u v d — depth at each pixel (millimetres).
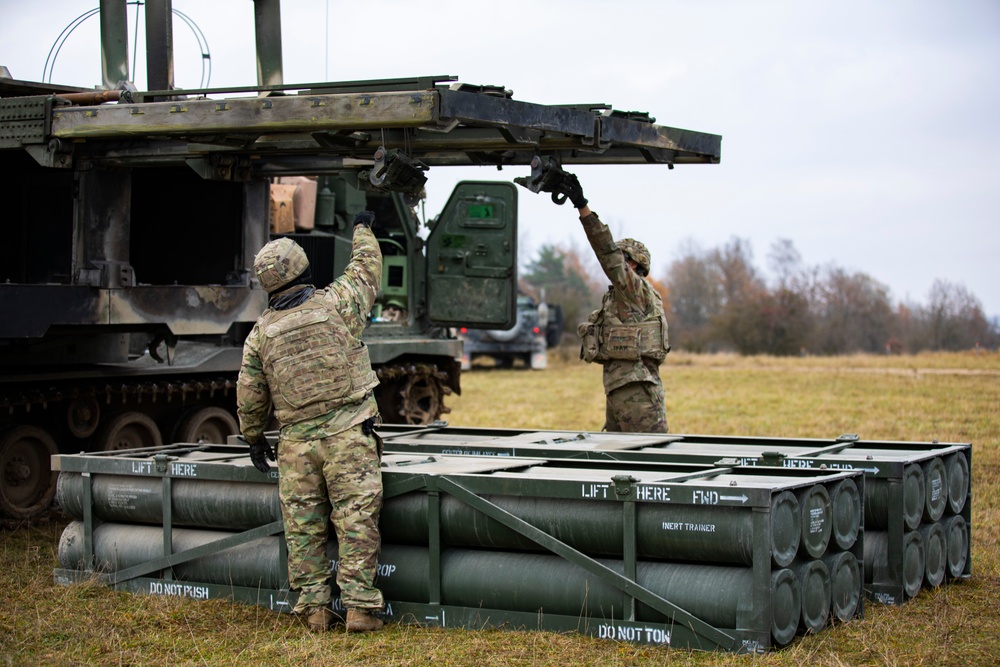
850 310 61250
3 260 10062
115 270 8930
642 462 6758
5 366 9719
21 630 6332
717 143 8359
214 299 9750
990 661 5680
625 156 8328
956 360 38219
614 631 5887
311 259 12914
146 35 9000
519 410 20109
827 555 6254
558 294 61438
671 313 80562
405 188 7008
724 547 5629
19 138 8297
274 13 9992
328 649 5902
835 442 8016
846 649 5832
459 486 6195
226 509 6832
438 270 12195
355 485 6191
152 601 6863
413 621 6348
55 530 9555
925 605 6734
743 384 26922
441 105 6363
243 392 6387
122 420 10766
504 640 5953
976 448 14133
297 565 6301
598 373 32531
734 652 5598
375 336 13594
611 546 5934
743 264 81312
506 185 12000
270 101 6992
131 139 8367
